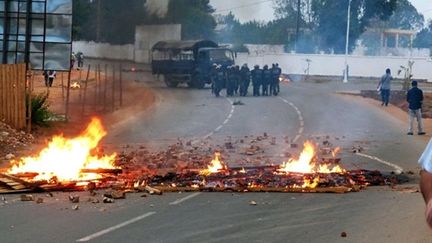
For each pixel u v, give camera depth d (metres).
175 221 13.53
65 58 34.06
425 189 4.14
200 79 74.38
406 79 76.31
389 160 23.80
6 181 17.44
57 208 14.88
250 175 19.02
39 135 29.97
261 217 14.02
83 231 12.53
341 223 13.41
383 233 12.40
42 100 32.53
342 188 17.22
